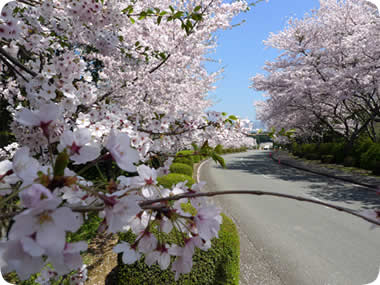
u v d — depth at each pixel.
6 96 2.54
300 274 3.41
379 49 10.05
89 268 3.30
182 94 6.35
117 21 2.07
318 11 13.72
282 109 17.05
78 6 1.93
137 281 2.43
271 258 3.85
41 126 0.60
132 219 0.81
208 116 2.31
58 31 2.11
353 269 3.55
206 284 2.35
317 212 6.25
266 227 5.20
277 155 34.19
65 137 0.60
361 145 15.07
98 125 1.47
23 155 0.56
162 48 3.79
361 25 11.58
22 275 0.47
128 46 2.70
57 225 0.45
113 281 3.02
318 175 13.53
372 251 4.12
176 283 2.36
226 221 2.94
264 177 12.81
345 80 11.21
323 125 21.19
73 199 0.69
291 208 6.57
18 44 1.82
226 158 28.31
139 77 3.60
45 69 1.40
